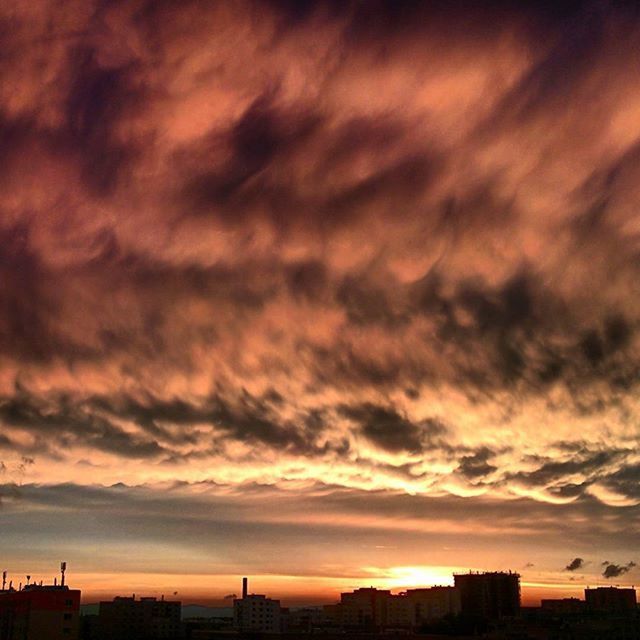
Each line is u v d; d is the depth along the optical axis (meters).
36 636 130.38
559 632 191.25
